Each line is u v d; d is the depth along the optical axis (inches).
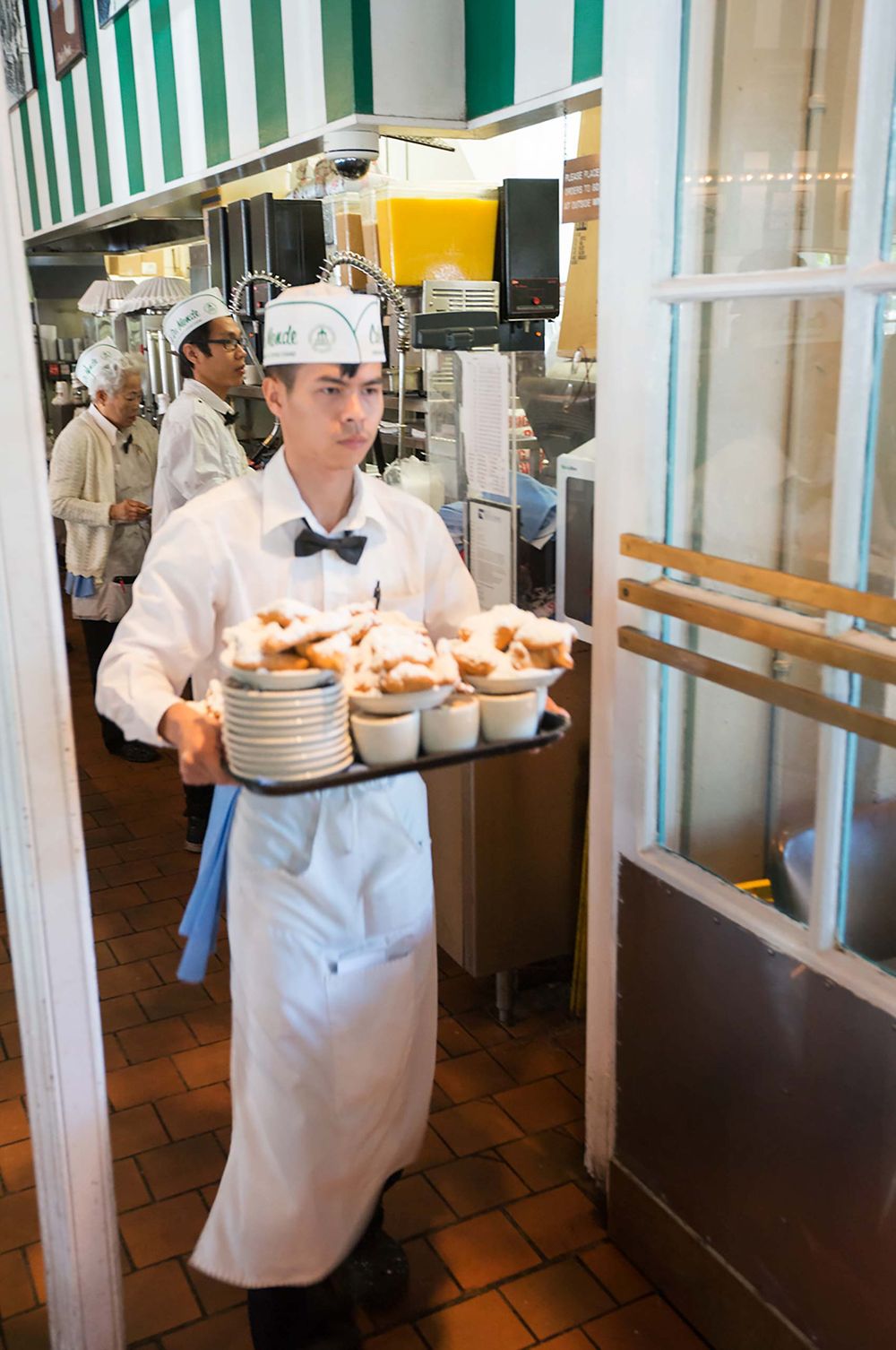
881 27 51.2
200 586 62.8
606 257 69.7
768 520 65.8
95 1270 66.0
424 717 53.6
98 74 185.2
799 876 62.2
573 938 106.7
